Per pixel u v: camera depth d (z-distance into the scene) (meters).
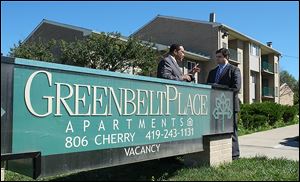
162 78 6.76
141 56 24.97
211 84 7.60
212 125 7.44
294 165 7.53
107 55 24.48
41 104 4.54
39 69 4.54
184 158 7.47
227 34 37.66
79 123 4.96
